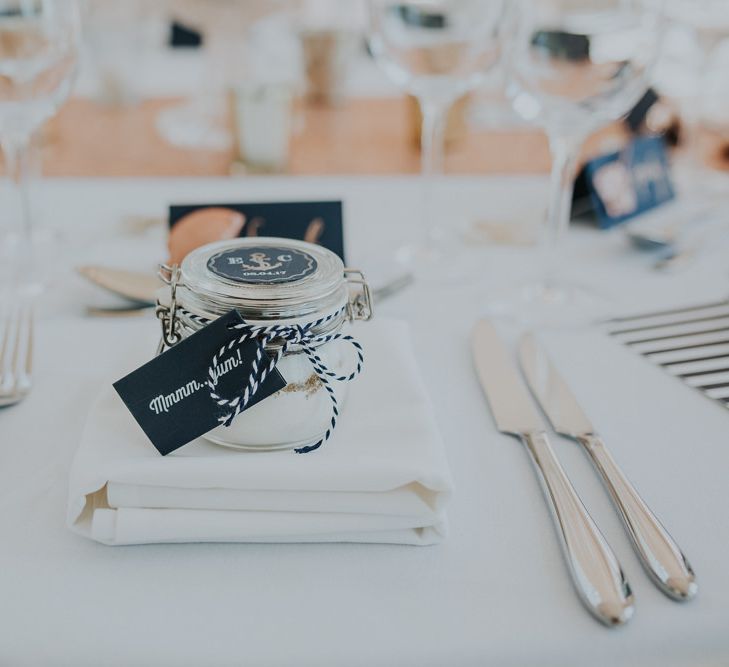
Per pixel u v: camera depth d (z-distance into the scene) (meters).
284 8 1.38
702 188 1.09
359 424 0.44
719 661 0.35
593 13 0.68
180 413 0.40
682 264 0.83
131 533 0.38
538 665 0.34
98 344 0.60
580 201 0.96
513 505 0.43
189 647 0.33
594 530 0.39
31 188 0.99
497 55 0.77
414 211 0.98
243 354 0.39
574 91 0.70
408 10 0.74
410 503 0.39
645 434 0.50
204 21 1.32
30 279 0.73
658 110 1.27
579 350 0.62
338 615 0.35
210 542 0.39
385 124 1.35
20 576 0.37
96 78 1.36
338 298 0.41
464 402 0.54
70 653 0.33
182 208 0.68
